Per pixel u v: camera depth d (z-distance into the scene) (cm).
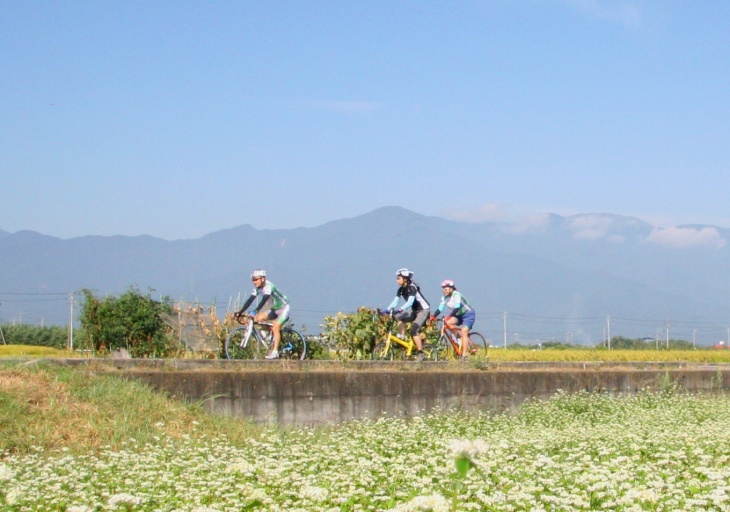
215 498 879
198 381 1577
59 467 1028
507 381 1911
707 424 1551
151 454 1124
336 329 2236
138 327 2028
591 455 1143
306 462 1059
